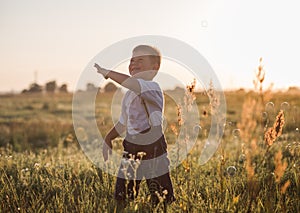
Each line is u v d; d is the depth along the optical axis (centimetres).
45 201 381
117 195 359
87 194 384
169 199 356
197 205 344
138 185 361
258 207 330
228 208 332
